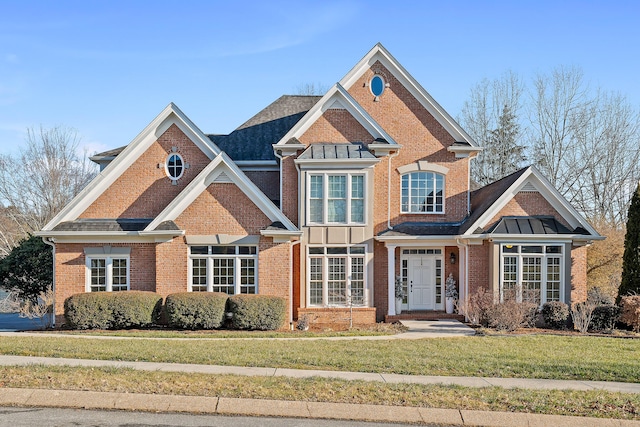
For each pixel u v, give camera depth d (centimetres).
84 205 2261
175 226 2089
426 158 2459
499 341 1702
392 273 2328
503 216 2239
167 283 2103
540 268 2191
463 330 2012
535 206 2252
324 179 2277
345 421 882
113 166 2275
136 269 2184
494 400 966
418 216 2441
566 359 1376
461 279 2331
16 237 4728
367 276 2281
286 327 2078
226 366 1207
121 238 2175
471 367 1255
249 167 2555
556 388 1077
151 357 1284
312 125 2352
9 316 2816
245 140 2638
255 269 2119
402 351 1454
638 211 2228
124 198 2278
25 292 2506
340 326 2184
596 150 4384
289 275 2103
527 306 2017
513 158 4772
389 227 2408
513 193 2241
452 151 2448
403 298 2469
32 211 5016
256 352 1386
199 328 1998
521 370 1238
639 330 1970
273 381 1046
